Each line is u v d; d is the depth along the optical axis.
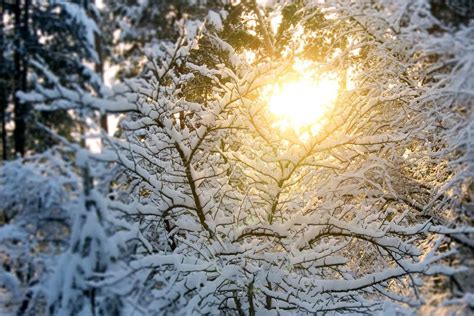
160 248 5.62
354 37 7.80
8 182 3.51
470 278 6.80
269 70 4.54
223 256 5.08
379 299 6.29
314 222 5.12
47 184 3.46
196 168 6.00
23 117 7.33
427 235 6.43
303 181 5.72
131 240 4.35
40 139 7.14
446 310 4.35
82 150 3.50
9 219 3.78
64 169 3.55
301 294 5.16
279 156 4.89
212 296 4.98
